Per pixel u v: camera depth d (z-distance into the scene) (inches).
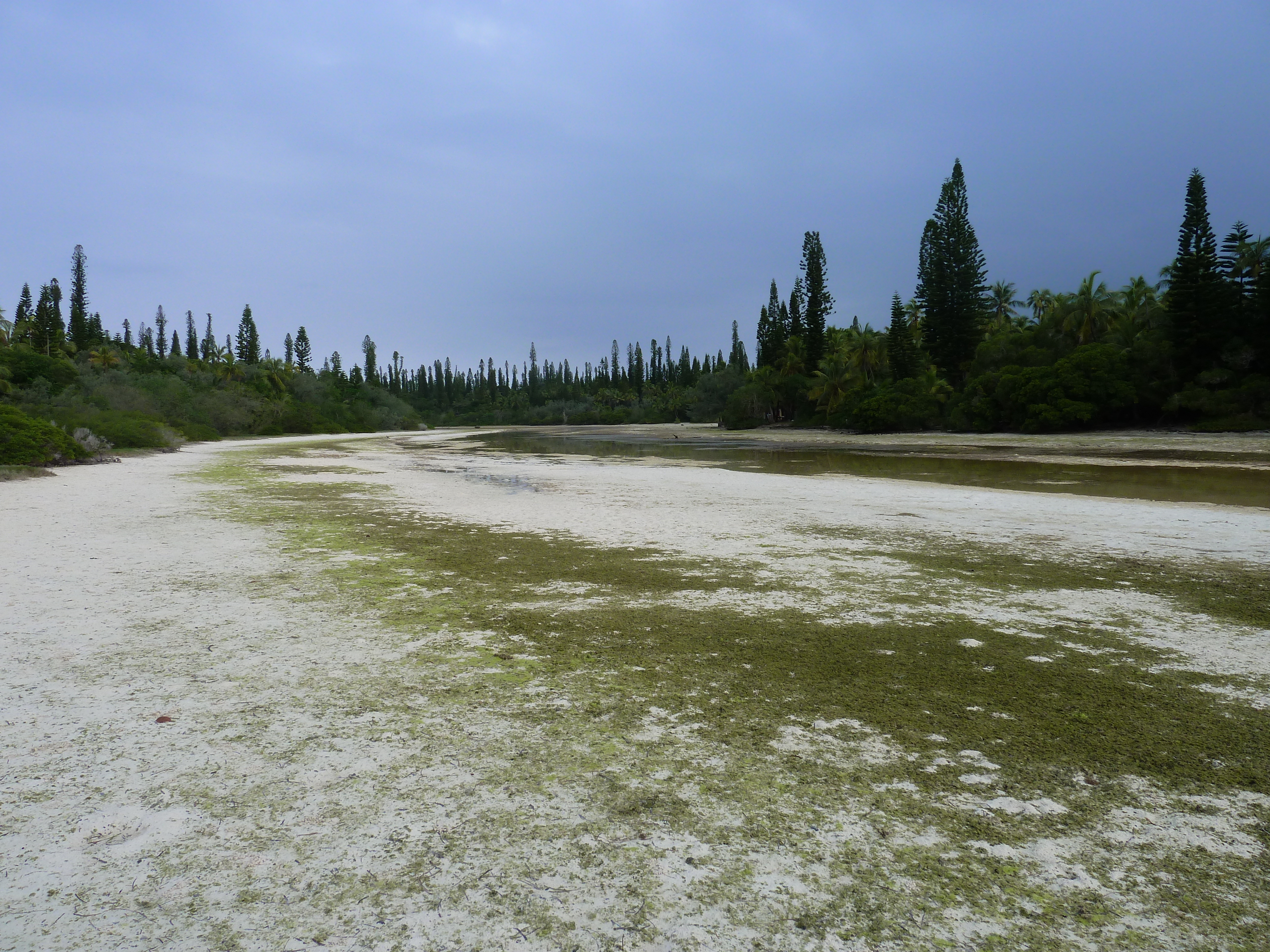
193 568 295.6
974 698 161.6
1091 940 85.7
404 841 105.5
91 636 201.5
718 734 143.2
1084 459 1101.1
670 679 173.0
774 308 3442.4
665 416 4566.9
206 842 104.3
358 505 531.5
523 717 150.3
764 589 265.7
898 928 87.9
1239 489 658.2
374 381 4911.4
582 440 2357.3
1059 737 141.9
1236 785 123.6
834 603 245.8
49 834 105.7
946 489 645.9
